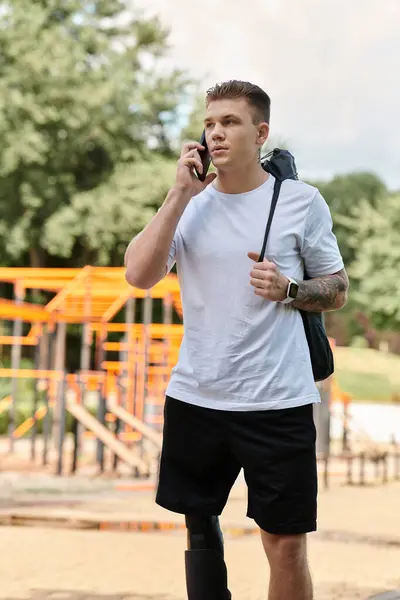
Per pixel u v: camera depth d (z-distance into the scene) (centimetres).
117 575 813
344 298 454
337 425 3703
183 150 443
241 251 433
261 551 977
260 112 436
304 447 431
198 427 441
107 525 1172
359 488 1905
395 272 5650
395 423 3894
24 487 1619
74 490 1600
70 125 4597
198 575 450
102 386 1912
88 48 4931
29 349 4859
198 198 449
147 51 5166
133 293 2178
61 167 4834
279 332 433
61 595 721
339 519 1341
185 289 445
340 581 821
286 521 429
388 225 5794
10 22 4747
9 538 1016
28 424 2542
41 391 3197
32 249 4969
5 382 3350
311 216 444
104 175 4809
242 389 433
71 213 4606
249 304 432
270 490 430
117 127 4831
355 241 6006
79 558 898
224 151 431
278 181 443
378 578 844
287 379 432
